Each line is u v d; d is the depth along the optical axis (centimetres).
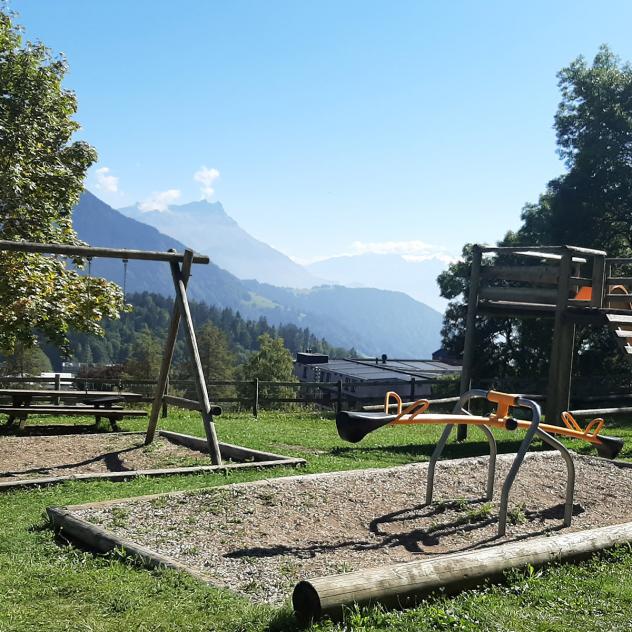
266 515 657
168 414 1775
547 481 840
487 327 3853
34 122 1716
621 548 550
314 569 524
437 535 633
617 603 446
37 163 1720
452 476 832
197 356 1031
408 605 428
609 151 3312
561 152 3603
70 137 1852
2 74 1720
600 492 809
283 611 409
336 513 676
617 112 3297
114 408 1472
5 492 775
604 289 1359
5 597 439
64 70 1844
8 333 1457
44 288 1430
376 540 610
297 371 8669
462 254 4181
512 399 664
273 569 521
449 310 4209
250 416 1939
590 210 3381
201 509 659
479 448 1294
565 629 401
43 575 480
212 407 1005
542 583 472
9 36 1792
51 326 1460
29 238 1588
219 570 514
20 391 1414
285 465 957
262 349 9506
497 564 475
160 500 672
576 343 3428
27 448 1153
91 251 1013
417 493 759
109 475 840
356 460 1073
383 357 6944
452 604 430
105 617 414
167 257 1073
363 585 414
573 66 3522
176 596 446
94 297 1501
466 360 1477
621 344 1254
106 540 545
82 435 1281
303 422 1788
